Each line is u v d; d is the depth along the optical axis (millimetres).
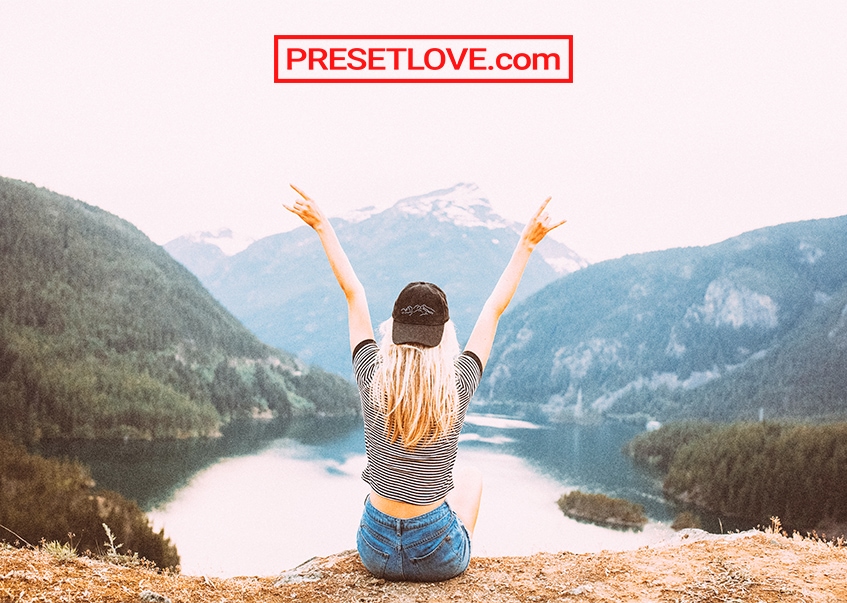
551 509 97938
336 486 114688
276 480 116562
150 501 96375
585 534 82875
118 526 55062
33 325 184500
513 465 136625
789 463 94438
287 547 79375
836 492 88062
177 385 181750
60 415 139500
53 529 52031
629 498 107625
